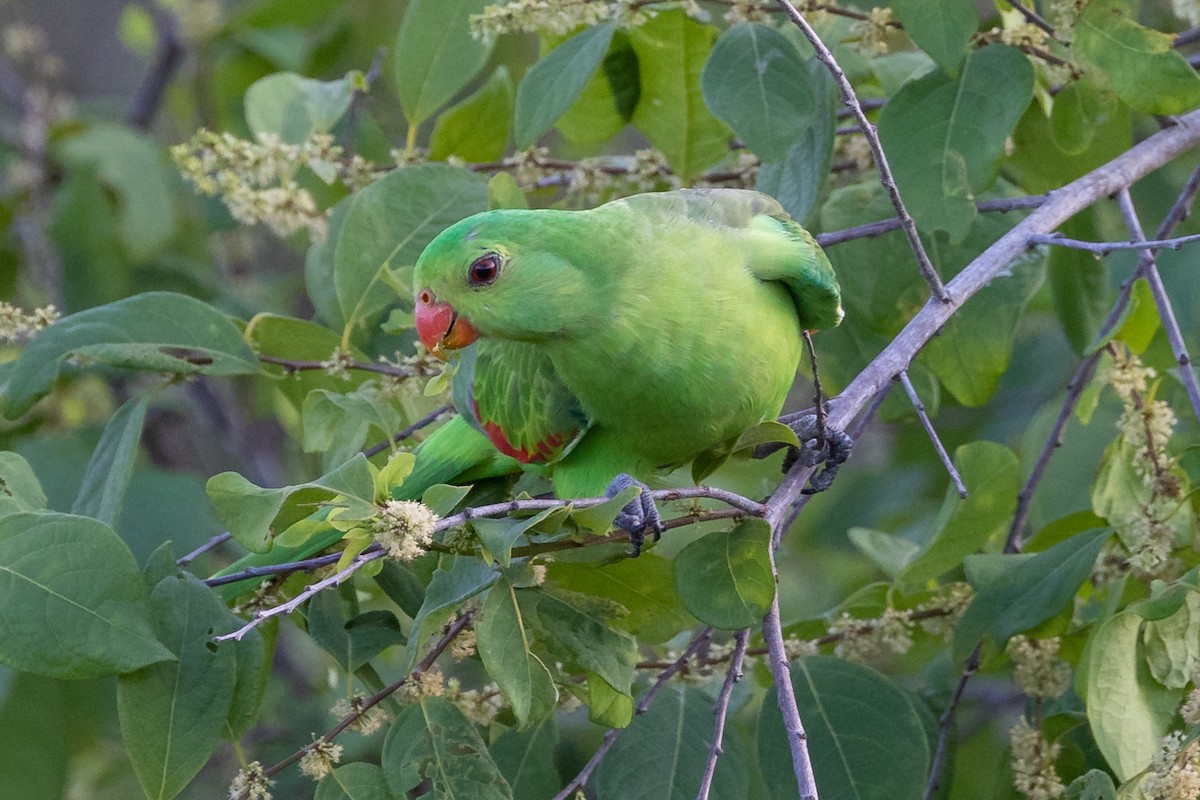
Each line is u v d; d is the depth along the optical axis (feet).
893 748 21.02
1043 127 25.79
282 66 39.34
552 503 16.81
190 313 23.04
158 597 18.85
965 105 22.95
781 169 24.41
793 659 22.36
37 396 22.06
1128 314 21.53
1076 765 21.50
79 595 17.87
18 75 44.65
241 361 23.17
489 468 23.76
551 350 20.44
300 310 42.52
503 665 17.87
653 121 26.78
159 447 44.01
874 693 21.43
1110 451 21.70
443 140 28.09
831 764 21.08
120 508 21.22
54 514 18.16
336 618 20.86
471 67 26.21
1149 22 34.27
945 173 22.79
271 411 38.11
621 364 19.88
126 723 18.20
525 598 19.01
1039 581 21.20
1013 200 24.17
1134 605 18.67
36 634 17.65
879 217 25.95
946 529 23.08
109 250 36.65
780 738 21.36
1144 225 32.40
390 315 24.16
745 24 22.95
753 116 22.20
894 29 23.65
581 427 21.48
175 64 44.52
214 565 34.94
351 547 16.61
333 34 40.01
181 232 40.42
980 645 22.71
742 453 21.83
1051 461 27.66
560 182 28.89
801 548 39.65
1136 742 18.58
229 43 39.91
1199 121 24.04
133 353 22.39
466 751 19.01
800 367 26.27
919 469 38.47
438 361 23.06
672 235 19.88
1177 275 31.53
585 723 28.45
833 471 20.92
